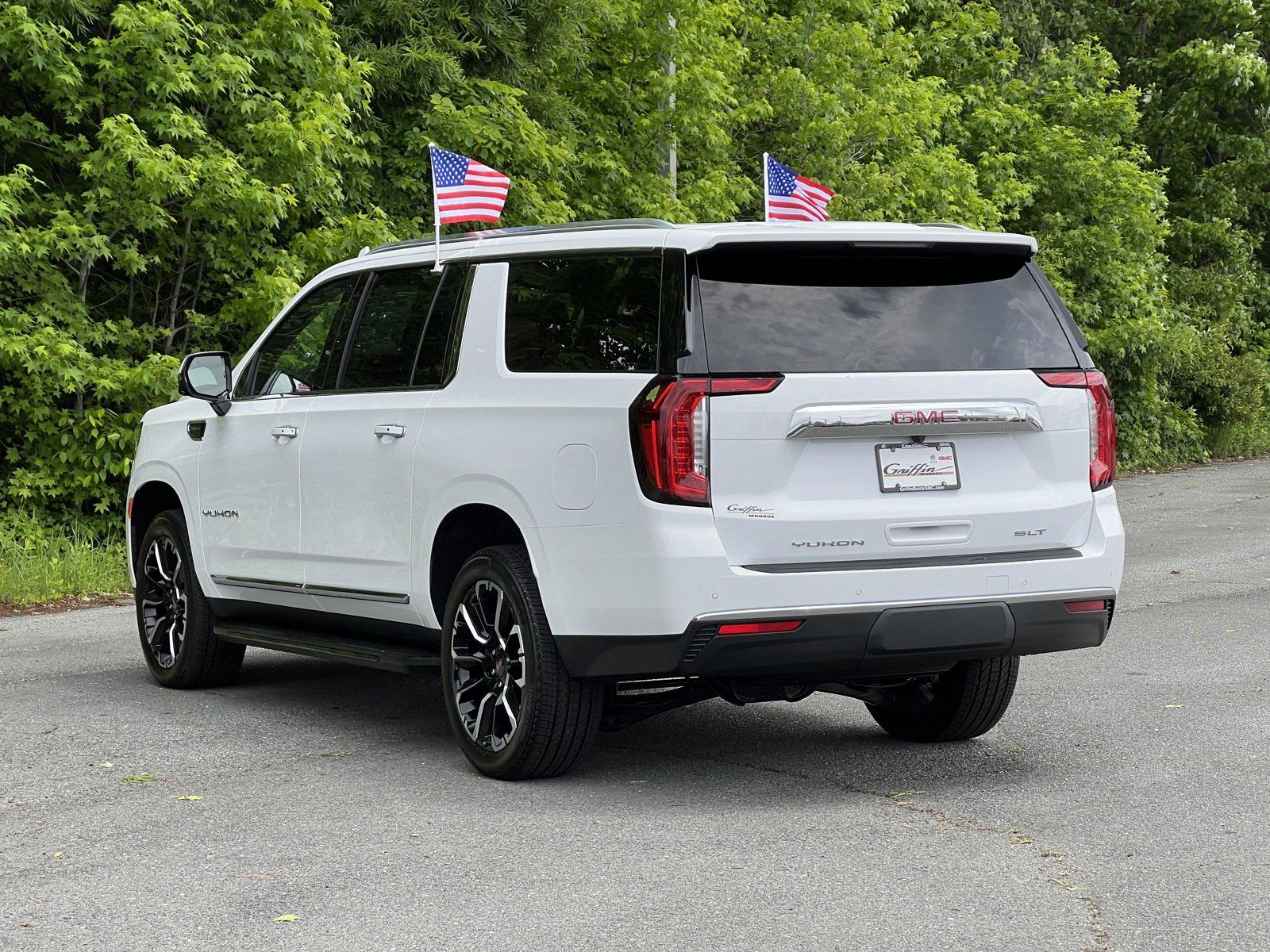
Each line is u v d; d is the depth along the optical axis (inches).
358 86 618.2
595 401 218.2
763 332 215.0
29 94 571.2
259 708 298.8
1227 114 1371.8
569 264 233.5
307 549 275.9
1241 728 267.3
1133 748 254.5
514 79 715.4
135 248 557.9
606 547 214.1
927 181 906.1
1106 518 233.0
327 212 621.3
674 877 184.4
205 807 221.8
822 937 162.2
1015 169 1047.6
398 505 252.4
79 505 554.9
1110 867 187.2
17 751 259.9
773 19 895.1
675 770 243.0
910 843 198.7
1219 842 198.2
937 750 256.7
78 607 459.2
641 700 241.8
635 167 776.3
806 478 214.4
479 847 198.7
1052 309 235.0
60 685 325.7
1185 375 1118.4
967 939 161.3
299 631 289.7
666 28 767.1
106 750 260.8
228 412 299.7
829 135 857.5
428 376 252.2
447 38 684.7
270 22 589.3
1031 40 1237.7
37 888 183.8
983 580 220.7
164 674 319.9
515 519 227.5
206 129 585.6
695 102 765.3
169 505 337.4
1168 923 165.8
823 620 211.8
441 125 659.4
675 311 213.3
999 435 226.5
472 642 239.6
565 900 175.8
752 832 204.8
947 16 1114.1
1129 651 350.6
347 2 686.5
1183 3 1370.6
